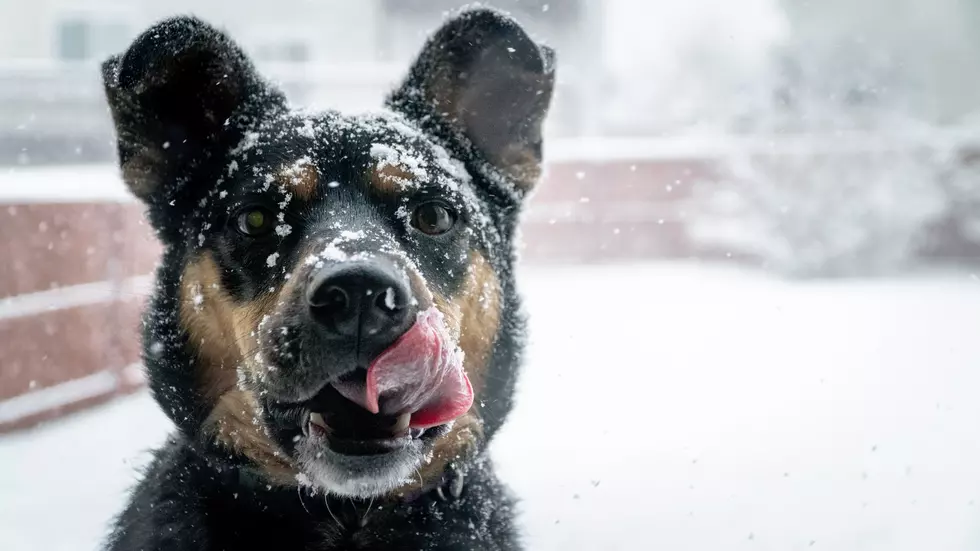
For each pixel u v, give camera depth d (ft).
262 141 1.73
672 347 5.13
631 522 2.60
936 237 9.47
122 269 4.06
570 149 9.64
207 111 1.77
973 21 12.96
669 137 13.20
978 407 3.84
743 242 8.87
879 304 6.73
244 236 1.65
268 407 1.55
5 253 3.46
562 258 9.41
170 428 2.40
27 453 3.20
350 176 1.69
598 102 13.69
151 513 1.67
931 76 12.53
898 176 8.72
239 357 1.62
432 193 1.71
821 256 8.52
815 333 5.57
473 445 1.73
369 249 1.51
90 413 3.76
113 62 1.75
